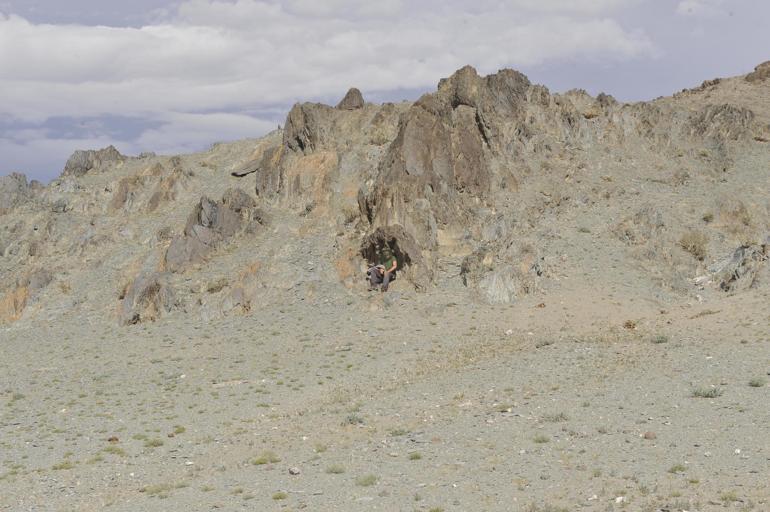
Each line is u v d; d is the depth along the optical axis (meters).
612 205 61.31
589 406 27.09
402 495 19.22
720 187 65.38
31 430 31.17
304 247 55.19
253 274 52.31
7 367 44.75
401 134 58.19
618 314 44.84
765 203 62.03
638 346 36.66
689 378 29.67
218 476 23.34
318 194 61.06
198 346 44.97
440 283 50.28
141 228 64.75
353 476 21.47
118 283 58.12
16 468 25.89
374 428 27.50
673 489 17.75
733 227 58.75
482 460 21.86
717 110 74.62
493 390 31.41
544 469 20.42
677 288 50.25
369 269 51.62
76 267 62.34
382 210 53.78
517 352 38.06
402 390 33.28
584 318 44.31
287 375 38.09
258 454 25.70
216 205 59.19
